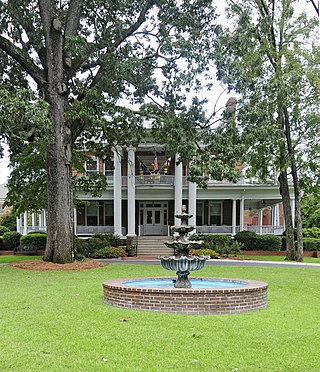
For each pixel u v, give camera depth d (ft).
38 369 14.65
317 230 99.50
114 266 55.67
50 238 56.49
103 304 26.73
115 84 57.93
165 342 17.85
